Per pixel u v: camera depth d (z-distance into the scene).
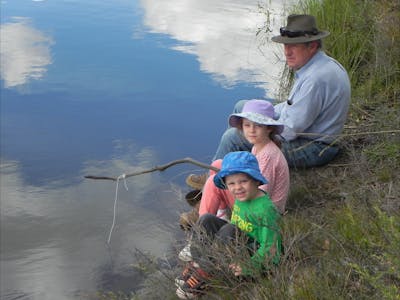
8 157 5.44
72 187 4.91
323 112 3.96
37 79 7.30
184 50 8.24
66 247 4.11
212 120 6.05
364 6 6.04
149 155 5.41
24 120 6.14
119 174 5.11
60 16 10.37
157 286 3.31
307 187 3.93
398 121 4.20
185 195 4.35
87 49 8.45
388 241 2.59
